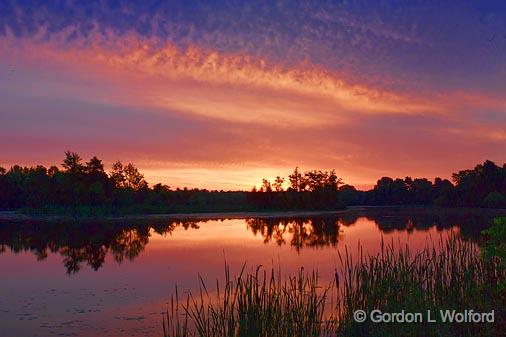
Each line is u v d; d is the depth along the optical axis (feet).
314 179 372.17
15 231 155.94
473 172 372.17
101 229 163.84
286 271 70.95
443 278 40.52
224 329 33.45
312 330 35.65
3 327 46.32
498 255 37.29
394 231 142.41
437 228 150.51
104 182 276.82
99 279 69.82
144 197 303.48
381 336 35.42
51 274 74.49
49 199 266.77
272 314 34.27
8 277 72.33
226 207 315.99
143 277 70.59
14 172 316.60
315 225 181.98
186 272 74.28
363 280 39.24
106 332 44.32
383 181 535.60
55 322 47.73
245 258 88.17
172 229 163.32
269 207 339.36
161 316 48.62
